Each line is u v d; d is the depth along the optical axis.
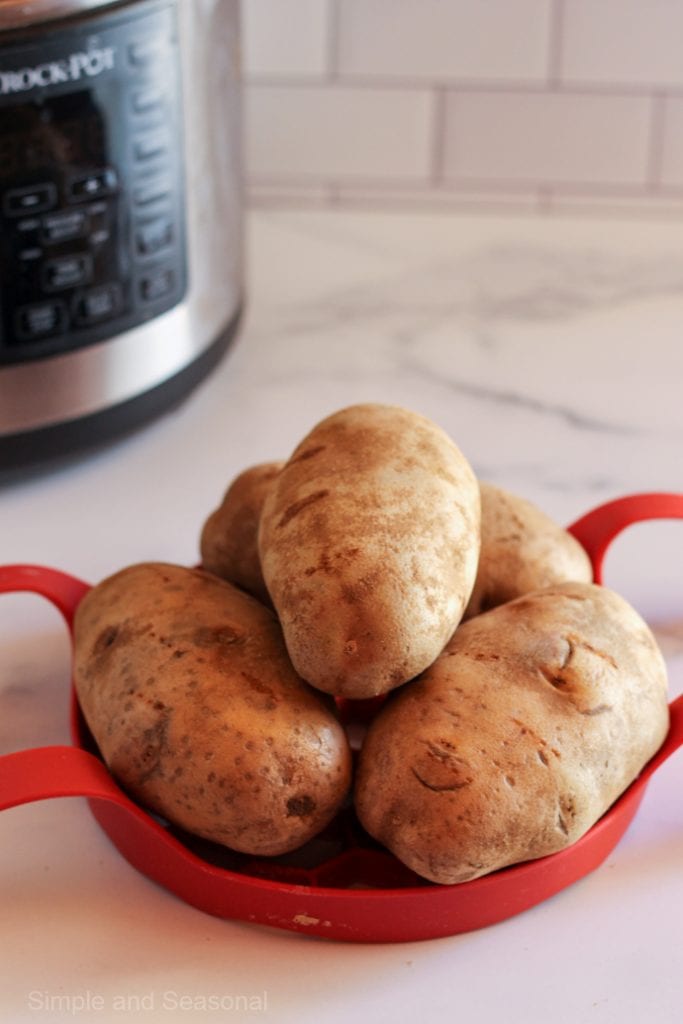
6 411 0.84
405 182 1.17
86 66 0.78
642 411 0.95
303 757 0.61
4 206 0.79
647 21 1.10
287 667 0.63
